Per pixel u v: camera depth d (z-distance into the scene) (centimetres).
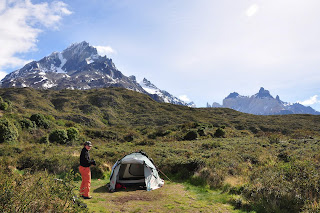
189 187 1018
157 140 3569
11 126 2561
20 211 382
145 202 779
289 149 1750
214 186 998
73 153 1733
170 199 825
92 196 848
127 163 1062
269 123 5734
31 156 1319
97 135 3875
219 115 7525
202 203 774
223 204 766
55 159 1286
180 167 1276
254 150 1789
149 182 1001
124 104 8350
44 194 438
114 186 976
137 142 3095
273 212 668
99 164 1310
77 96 8419
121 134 4112
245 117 7012
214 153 1638
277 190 746
